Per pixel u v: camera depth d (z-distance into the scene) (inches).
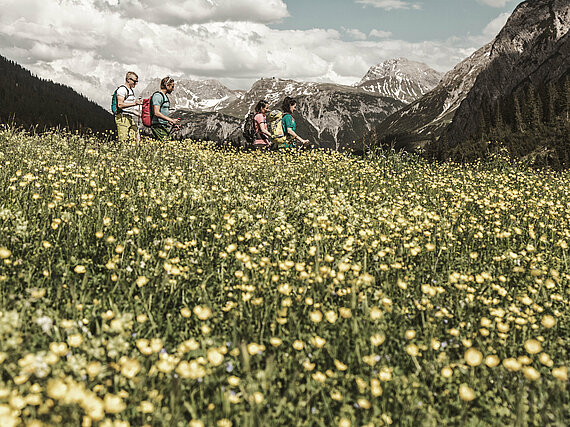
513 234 292.4
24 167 313.4
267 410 119.4
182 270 183.9
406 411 125.3
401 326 166.7
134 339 142.4
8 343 118.0
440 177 479.2
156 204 264.4
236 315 155.4
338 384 135.6
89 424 99.3
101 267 189.3
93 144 488.7
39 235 197.3
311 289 177.5
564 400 132.9
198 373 114.1
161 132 543.8
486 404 132.3
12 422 88.4
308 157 513.3
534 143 6318.9
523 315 173.6
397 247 239.1
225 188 327.6
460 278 195.3
